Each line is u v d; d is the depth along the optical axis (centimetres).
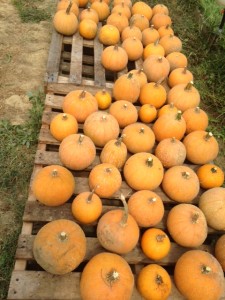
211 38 517
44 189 229
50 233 201
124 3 459
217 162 372
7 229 268
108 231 214
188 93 327
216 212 249
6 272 244
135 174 253
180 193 256
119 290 188
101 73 359
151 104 325
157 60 354
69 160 256
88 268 199
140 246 234
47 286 203
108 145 264
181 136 297
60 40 387
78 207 229
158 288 201
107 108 323
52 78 335
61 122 276
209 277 207
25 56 425
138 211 233
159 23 441
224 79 454
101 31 390
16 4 505
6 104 361
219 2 458
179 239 234
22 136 331
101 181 243
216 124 409
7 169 303
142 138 278
